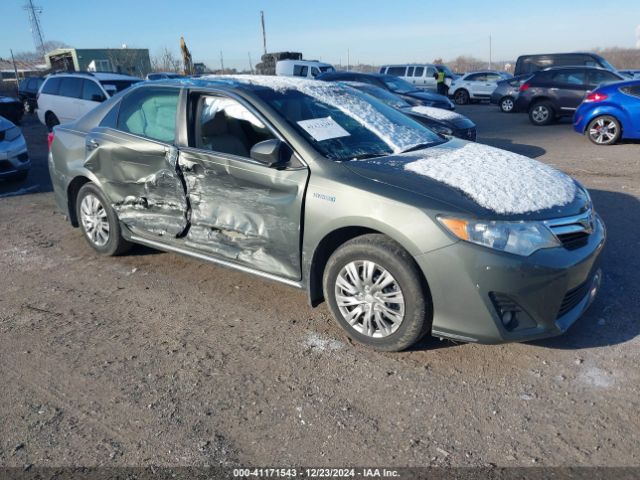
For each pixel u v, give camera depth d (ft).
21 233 19.06
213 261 13.07
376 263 10.25
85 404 9.37
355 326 10.94
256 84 13.25
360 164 11.08
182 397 9.49
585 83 44.75
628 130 33.35
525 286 9.38
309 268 11.27
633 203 20.44
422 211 9.70
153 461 7.99
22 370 10.46
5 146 25.07
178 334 11.72
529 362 10.25
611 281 13.52
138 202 14.34
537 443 8.15
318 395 9.46
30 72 174.91
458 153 12.34
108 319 12.49
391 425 8.65
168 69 120.16
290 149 11.43
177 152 13.03
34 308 13.15
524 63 62.28
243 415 8.98
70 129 16.38
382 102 15.17
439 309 9.80
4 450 8.28
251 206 11.91
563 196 10.64
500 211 9.64
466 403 9.13
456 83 76.74
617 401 9.04
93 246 16.28
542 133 41.65
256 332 11.71
